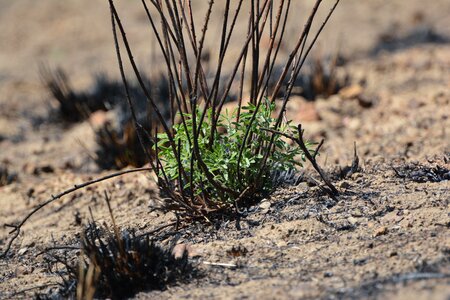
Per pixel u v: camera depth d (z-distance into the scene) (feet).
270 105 19.90
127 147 29.58
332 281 15.74
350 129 30.86
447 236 16.98
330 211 19.30
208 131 20.07
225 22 18.85
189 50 46.37
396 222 18.22
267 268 17.10
